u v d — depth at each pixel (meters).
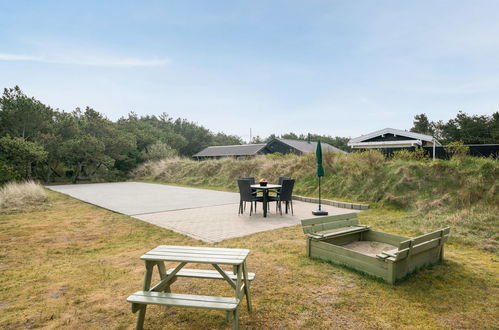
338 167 10.99
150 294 2.27
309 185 10.98
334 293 2.88
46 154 16.80
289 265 3.67
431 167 8.27
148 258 2.37
